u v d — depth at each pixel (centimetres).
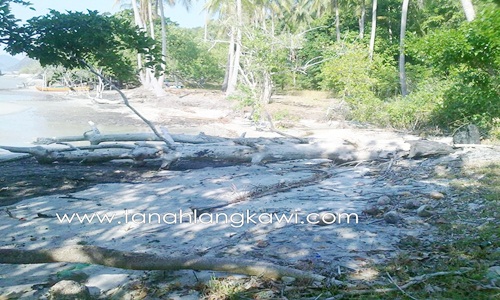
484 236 554
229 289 446
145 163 1230
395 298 411
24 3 701
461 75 1327
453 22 3238
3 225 710
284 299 420
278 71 2575
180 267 471
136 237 639
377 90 2691
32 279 505
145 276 497
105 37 759
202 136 1378
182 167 1209
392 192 843
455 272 448
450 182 876
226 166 1213
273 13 4162
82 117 2692
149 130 2228
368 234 610
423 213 675
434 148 1102
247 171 1125
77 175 1092
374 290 425
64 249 486
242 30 2700
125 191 930
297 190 905
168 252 572
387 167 1075
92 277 504
